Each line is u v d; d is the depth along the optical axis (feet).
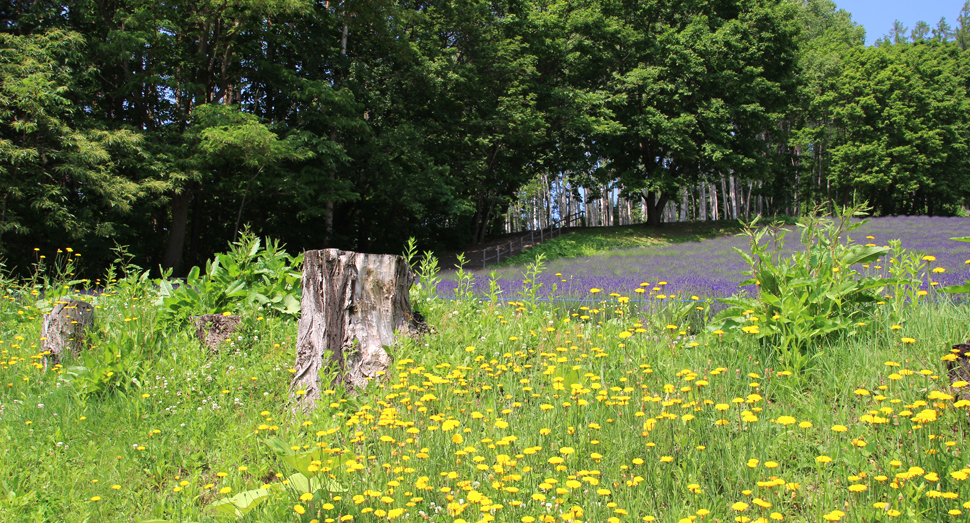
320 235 82.43
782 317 13.94
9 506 9.84
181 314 20.02
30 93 46.16
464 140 90.94
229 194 67.92
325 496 9.07
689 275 48.88
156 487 11.23
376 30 77.51
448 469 10.30
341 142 75.51
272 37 69.56
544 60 102.37
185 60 64.75
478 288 33.91
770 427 10.88
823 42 161.68
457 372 13.42
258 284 21.62
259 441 12.00
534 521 8.30
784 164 135.03
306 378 15.37
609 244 93.86
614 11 109.60
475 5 86.63
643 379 13.94
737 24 105.91
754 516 8.39
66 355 18.66
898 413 10.30
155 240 70.28
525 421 12.24
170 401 14.57
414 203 76.28
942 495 7.40
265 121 70.85
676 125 99.09
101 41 58.85
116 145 53.62
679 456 10.27
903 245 65.57
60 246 57.21
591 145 110.93
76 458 12.10
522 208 182.80
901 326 14.08
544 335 17.69
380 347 15.96
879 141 137.90
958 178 149.69
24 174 50.34
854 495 8.48
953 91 154.20
